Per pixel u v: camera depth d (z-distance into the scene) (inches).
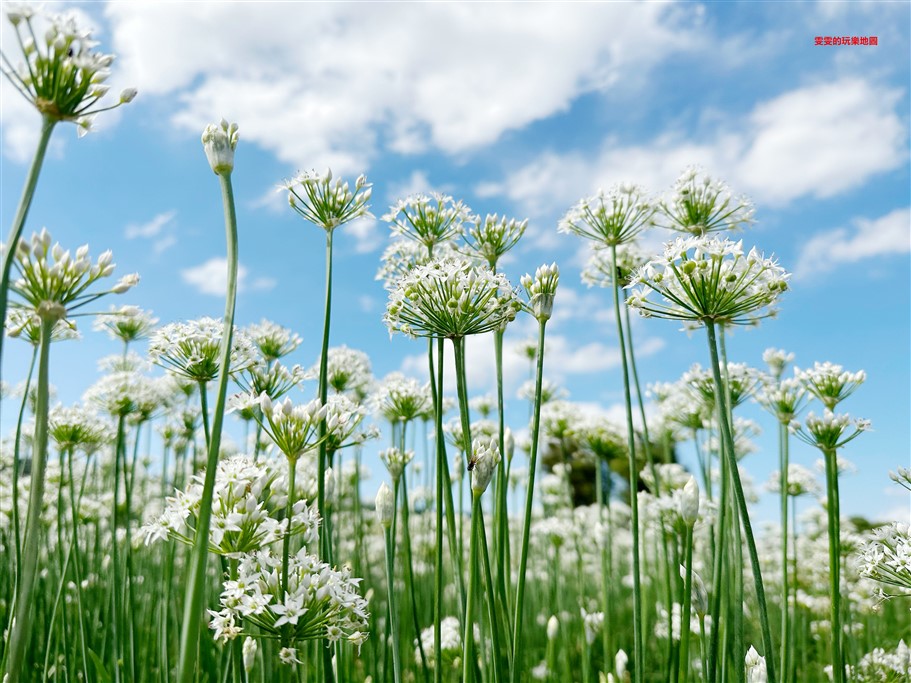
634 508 11.0
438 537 10.0
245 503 7.4
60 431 13.4
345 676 12.1
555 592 22.7
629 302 9.4
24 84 5.8
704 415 17.7
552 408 21.4
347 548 23.2
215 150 7.1
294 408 8.1
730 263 8.6
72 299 6.3
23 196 5.7
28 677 13.6
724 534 10.4
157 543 22.3
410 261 14.6
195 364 10.7
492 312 9.6
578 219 13.1
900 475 10.5
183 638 6.3
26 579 5.8
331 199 11.3
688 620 9.2
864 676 14.3
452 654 15.3
